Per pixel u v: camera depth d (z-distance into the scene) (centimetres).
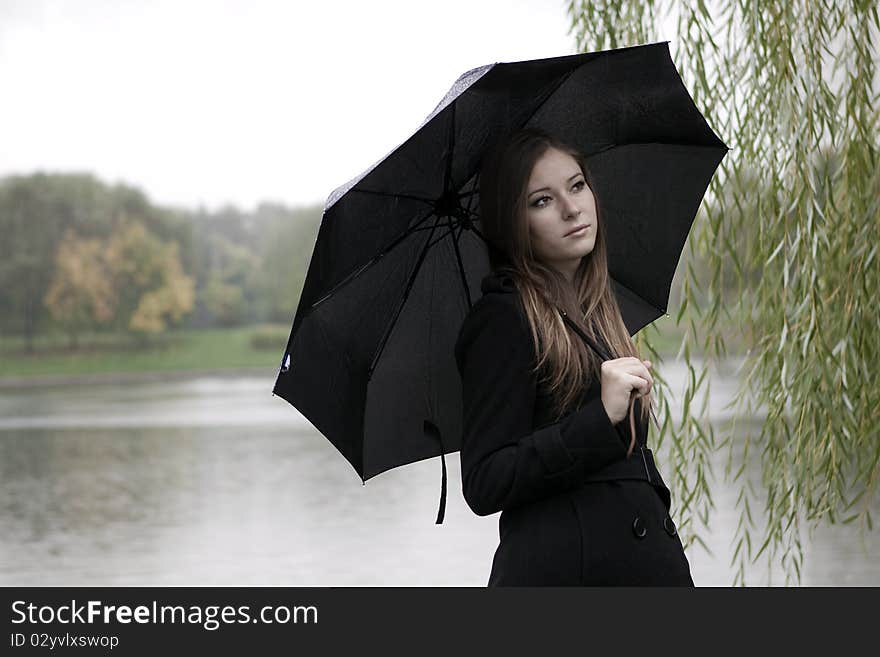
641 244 344
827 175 489
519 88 292
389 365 319
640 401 288
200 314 11350
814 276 474
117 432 3136
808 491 495
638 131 331
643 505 280
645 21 544
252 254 12100
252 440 2861
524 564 273
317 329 293
